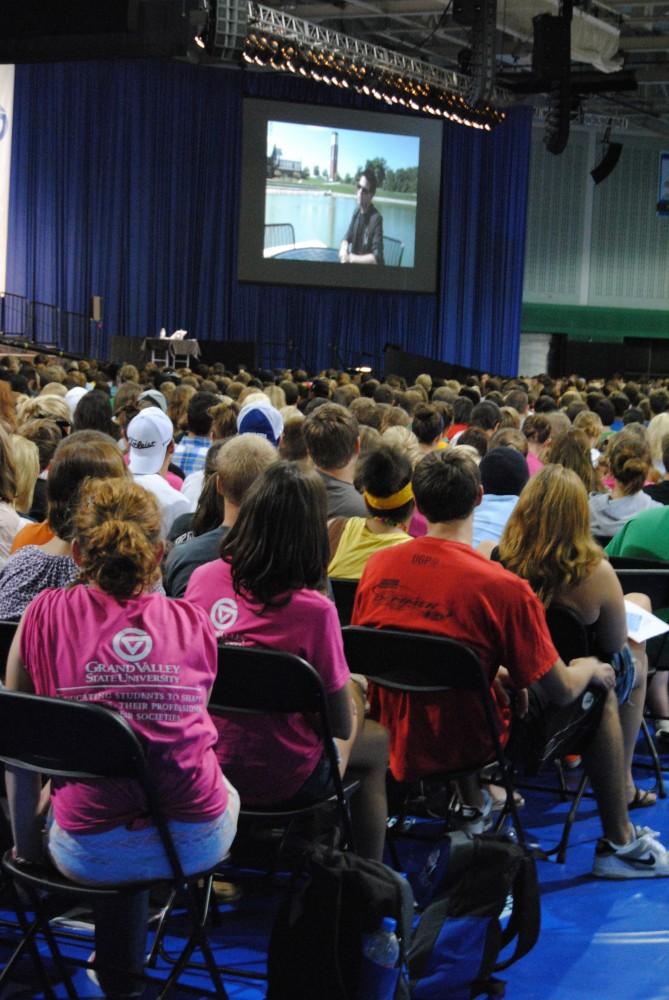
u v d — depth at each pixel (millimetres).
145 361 18172
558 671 2990
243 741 2611
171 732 2199
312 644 2561
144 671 2209
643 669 3742
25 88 19984
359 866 2385
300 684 2467
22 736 2174
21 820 2297
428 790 3562
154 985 2598
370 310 23859
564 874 3398
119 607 2252
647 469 4793
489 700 2889
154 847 2225
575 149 27953
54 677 2234
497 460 4453
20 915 2598
